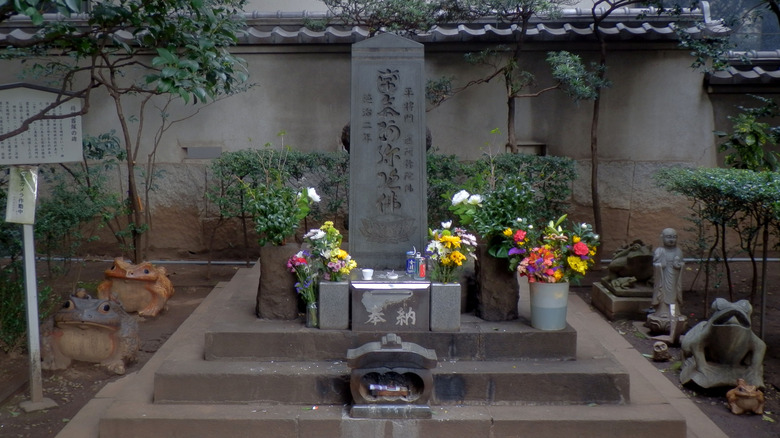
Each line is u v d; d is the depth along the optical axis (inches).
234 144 386.6
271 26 383.6
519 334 211.2
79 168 371.6
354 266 219.6
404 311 211.6
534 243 218.5
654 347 251.9
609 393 200.8
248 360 210.5
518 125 383.9
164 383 199.9
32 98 215.6
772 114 319.0
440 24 364.2
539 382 200.5
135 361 250.1
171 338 268.7
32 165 215.0
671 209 385.1
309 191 239.1
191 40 213.2
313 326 215.6
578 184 385.4
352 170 239.9
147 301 303.0
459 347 210.8
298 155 356.2
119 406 197.8
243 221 365.4
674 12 345.1
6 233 256.2
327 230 221.3
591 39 366.9
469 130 383.2
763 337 262.1
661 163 383.9
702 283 353.1
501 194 224.7
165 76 188.4
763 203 243.6
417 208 240.7
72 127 222.4
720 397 225.5
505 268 222.5
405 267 241.0
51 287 282.2
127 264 303.0
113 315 239.3
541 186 352.8
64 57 366.6
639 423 190.1
